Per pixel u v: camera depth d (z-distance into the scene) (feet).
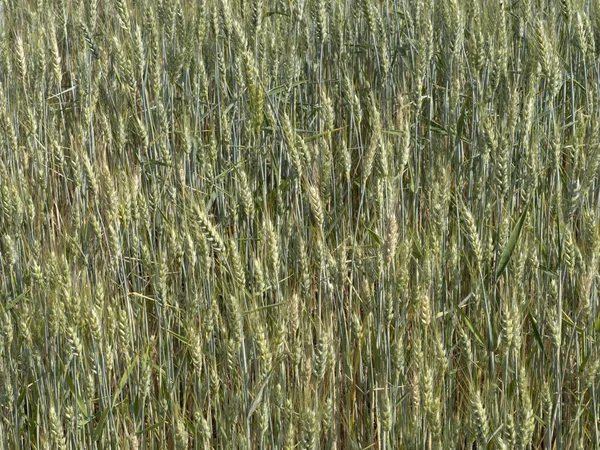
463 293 14.66
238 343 11.03
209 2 16.75
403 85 18.12
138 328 13.56
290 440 10.41
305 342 11.93
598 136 14.32
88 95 16.44
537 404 12.84
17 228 13.52
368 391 12.81
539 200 14.26
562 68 17.83
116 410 12.88
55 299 11.58
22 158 17.15
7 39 20.67
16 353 12.74
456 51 16.58
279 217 14.25
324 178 13.52
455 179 15.47
